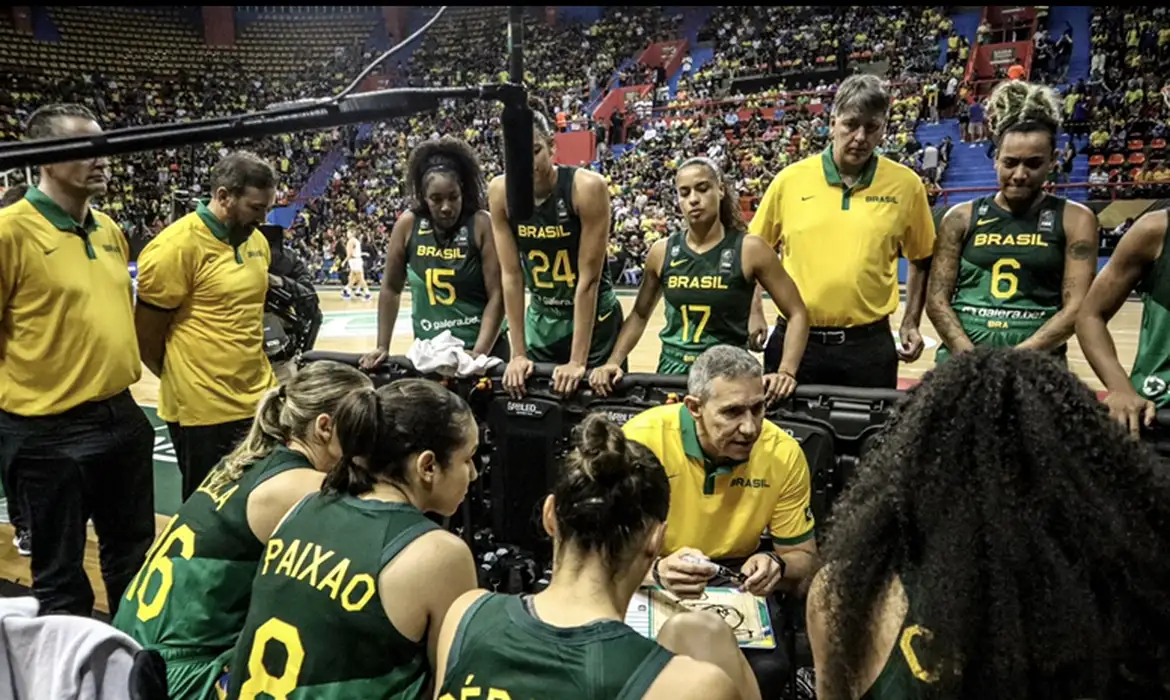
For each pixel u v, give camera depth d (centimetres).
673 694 115
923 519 98
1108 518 91
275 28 2344
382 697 152
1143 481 95
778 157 1580
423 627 154
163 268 301
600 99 2069
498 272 340
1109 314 229
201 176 1750
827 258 297
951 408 102
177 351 313
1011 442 96
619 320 357
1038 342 262
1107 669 89
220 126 87
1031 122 262
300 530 164
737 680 159
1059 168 1312
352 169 1905
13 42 1978
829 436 233
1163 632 91
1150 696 90
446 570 154
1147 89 1438
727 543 222
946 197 1420
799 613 226
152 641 187
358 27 2328
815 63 1805
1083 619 88
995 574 91
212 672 183
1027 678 89
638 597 193
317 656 152
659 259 302
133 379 283
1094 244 266
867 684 103
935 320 288
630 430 226
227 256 313
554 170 306
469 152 336
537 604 130
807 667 225
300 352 379
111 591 288
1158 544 92
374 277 1608
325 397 203
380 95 103
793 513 222
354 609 151
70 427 265
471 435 175
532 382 275
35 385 261
